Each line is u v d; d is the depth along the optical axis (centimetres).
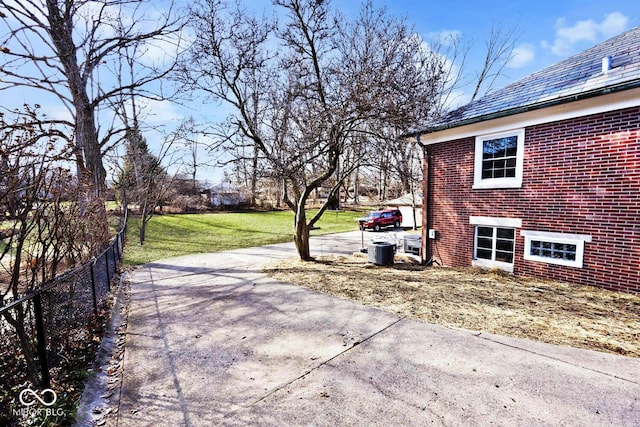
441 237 1040
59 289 448
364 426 305
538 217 812
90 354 460
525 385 366
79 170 832
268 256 1329
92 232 811
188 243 1733
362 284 829
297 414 324
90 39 984
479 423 306
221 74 994
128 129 1168
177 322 590
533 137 812
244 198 3741
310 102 996
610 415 314
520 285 775
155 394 364
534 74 980
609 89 655
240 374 405
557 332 509
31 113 491
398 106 864
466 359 430
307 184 1161
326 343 488
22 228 421
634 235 670
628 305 620
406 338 498
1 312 268
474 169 938
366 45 894
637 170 661
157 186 1980
